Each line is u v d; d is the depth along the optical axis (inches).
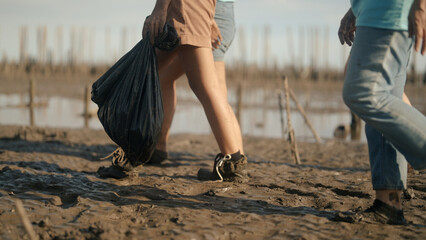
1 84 1121.4
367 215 81.4
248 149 247.0
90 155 175.2
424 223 83.7
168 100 145.2
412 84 1179.9
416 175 133.3
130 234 73.9
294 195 105.9
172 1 105.0
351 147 260.8
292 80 1517.0
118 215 85.4
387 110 72.4
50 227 76.6
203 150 221.5
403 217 81.0
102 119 103.0
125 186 110.3
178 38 103.3
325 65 1539.1
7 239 70.2
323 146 266.1
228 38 133.6
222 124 110.0
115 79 102.7
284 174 137.2
